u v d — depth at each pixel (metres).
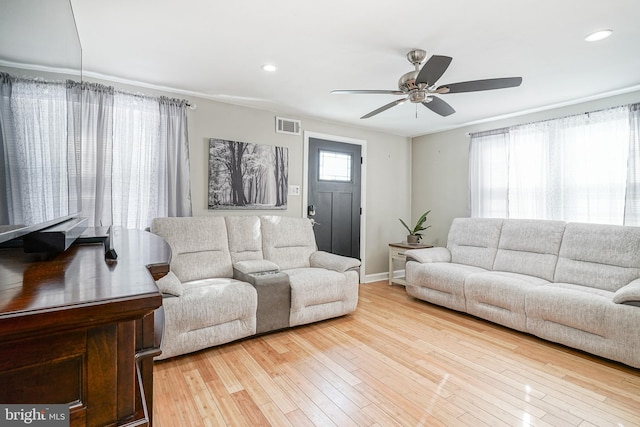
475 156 4.24
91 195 2.66
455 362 2.31
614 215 3.07
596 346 2.32
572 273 2.93
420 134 5.02
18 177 0.87
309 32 2.08
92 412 0.54
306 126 4.08
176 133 3.12
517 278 3.02
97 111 2.70
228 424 1.65
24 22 0.90
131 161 2.90
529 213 3.69
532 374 2.16
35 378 0.49
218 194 3.40
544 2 1.73
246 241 3.26
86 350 0.53
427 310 3.48
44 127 1.04
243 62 2.54
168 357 2.23
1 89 0.78
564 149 3.42
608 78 2.79
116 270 0.75
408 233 5.18
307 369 2.20
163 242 1.30
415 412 1.75
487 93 3.16
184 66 2.62
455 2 1.74
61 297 0.53
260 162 3.68
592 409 1.79
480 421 1.68
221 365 2.25
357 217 4.61
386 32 2.07
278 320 2.75
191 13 1.87
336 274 3.13
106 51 2.36
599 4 1.75
